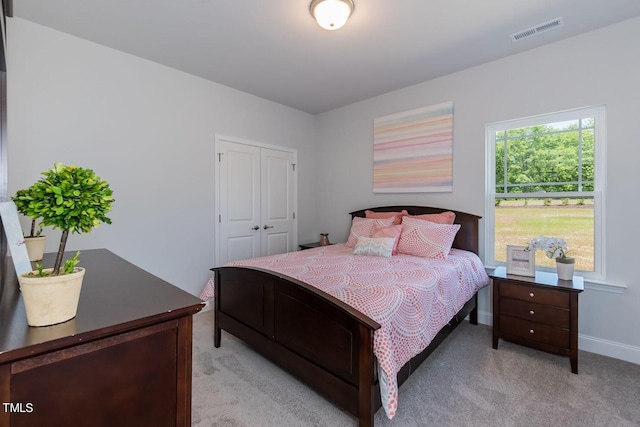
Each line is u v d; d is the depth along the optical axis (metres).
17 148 2.25
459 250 3.03
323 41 2.54
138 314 0.82
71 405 0.70
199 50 2.70
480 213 3.03
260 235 3.94
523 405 1.73
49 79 2.38
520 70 2.74
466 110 3.09
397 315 1.56
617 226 2.31
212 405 1.74
